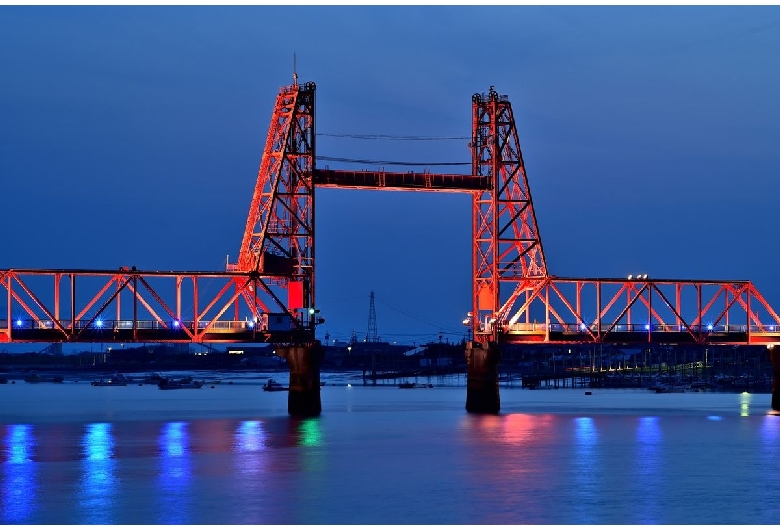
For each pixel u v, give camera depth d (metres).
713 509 118.88
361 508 118.75
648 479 137.62
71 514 115.75
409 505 120.44
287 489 130.00
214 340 199.75
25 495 125.69
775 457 158.75
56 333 189.62
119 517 114.50
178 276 195.75
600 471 144.12
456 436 189.88
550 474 141.38
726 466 148.88
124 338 192.38
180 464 149.75
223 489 129.38
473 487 131.38
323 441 181.00
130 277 192.38
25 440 184.62
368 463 150.75
